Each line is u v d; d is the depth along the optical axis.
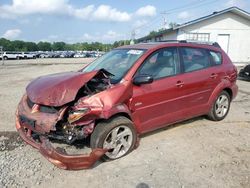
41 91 4.00
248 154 4.38
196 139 4.98
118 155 4.15
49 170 3.84
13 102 7.92
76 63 32.06
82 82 3.89
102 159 4.05
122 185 3.48
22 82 12.56
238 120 6.18
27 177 3.64
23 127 4.26
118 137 4.10
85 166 3.66
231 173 3.78
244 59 24.38
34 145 3.88
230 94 6.22
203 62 5.61
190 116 5.38
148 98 4.46
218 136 5.14
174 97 4.88
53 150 3.53
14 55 48.28
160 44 4.98
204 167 3.94
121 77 4.31
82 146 4.30
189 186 3.46
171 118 4.96
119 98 3.99
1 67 24.03
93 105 3.75
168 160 4.14
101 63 5.15
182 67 5.11
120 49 5.38
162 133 5.25
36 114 3.88
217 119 6.00
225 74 5.94
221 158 4.22
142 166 3.96
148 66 4.58
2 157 4.21
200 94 5.42
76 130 3.75
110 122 3.97
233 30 23.89
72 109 3.75
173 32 25.22
